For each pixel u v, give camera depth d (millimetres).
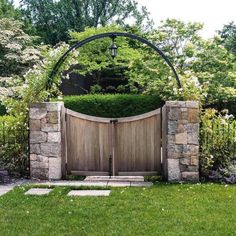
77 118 7914
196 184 7242
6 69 16844
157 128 7750
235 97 15633
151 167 7789
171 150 7590
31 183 7434
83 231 4629
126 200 5992
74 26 24453
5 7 23281
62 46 8477
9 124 8234
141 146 7789
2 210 5504
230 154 7840
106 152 7855
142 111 14195
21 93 8266
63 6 24953
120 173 7832
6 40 16516
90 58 17375
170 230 4633
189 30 14945
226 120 8125
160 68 14211
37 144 7879
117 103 14328
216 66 15109
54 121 7801
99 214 5277
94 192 6578
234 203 5789
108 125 7828
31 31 23484
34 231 4637
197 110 7559
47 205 5742
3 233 4574
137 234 4508
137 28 18062
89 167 7906
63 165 7949
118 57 17016
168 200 5977
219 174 7680
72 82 19547
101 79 18766
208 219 5031
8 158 8180
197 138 7562
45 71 8336
